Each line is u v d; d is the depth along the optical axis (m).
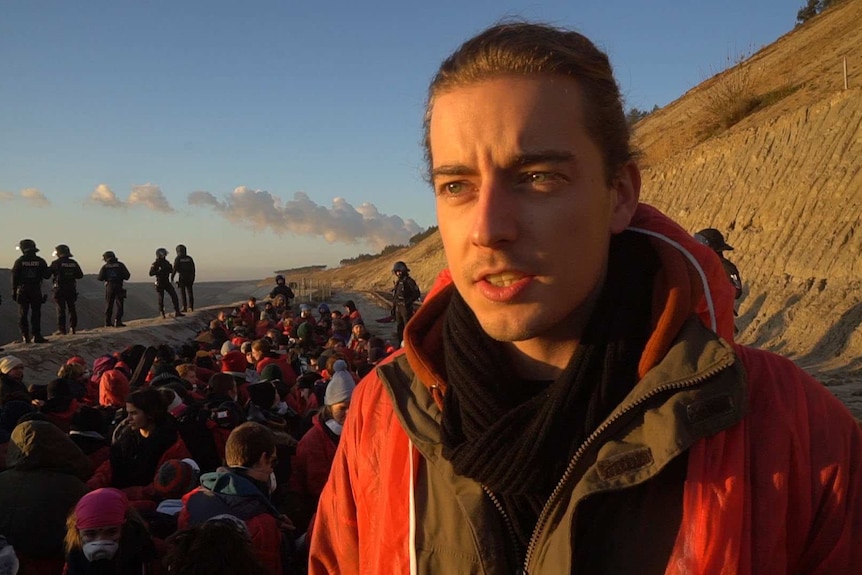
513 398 1.29
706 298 1.31
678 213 22.52
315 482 5.57
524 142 1.17
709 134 26.91
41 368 16.91
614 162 1.28
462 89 1.23
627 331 1.25
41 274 18.98
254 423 4.72
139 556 3.95
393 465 1.42
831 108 18.41
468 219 1.21
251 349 12.51
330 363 10.05
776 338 14.12
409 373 1.50
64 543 4.22
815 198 16.69
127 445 5.77
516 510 1.26
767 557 1.14
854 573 1.18
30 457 4.54
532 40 1.22
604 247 1.27
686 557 1.11
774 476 1.17
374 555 1.43
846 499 1.21
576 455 1.18
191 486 5.25
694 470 1.15
